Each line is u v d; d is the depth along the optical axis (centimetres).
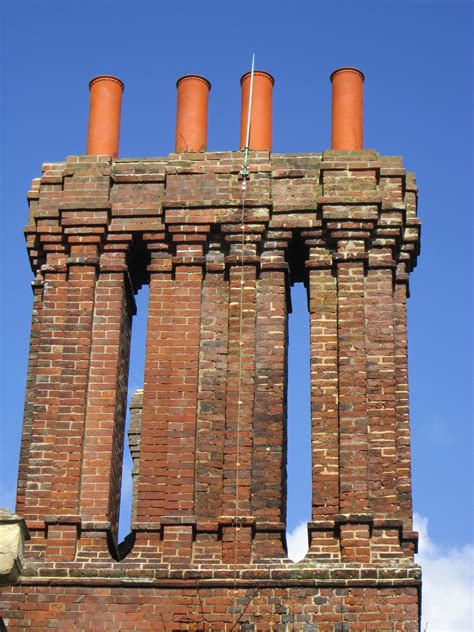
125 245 2823
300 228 2802
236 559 2559
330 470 2630
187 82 3008
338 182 2820
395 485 2611
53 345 2756
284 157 2859
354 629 2489
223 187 2839
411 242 2805
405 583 2509
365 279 2767
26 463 2722
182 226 2814
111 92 3006
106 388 2728
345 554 2548
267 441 2656
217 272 2795
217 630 2508
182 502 2616
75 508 2633
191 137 2958
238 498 2611
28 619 2534
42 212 2844
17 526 2144
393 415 2661
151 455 2659
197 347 2734
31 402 2772
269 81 3000
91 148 2953
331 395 2688
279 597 2519
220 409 2691
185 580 2542
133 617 2528
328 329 2734
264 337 2736
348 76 2986
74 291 2791
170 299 2780
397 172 2828
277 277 2780
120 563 2570
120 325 2777
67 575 2562
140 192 2856
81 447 2677
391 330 2727
